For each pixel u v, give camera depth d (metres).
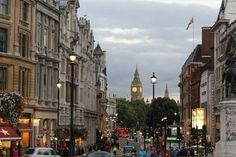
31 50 72.50
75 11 99.38
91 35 123.19
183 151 56.84
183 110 181.50
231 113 37.94
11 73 66.81
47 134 78.31
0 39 65.94
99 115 145.38
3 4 66.44
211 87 123.75
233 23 103.00
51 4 81.12
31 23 72.62
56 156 50.59
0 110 59.12
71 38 95.75
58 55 84.12
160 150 72.25
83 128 97.31
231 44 99.50
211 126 120.19
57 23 83.62
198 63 152.25
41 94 77.06
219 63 114.31
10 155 61.75
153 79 56.59
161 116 154.25
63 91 89.94
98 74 145.25
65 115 91.06
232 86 39.06
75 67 100.56
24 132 70.25
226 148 37.66
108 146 84.19
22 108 61.38
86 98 113.75
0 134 58.62
